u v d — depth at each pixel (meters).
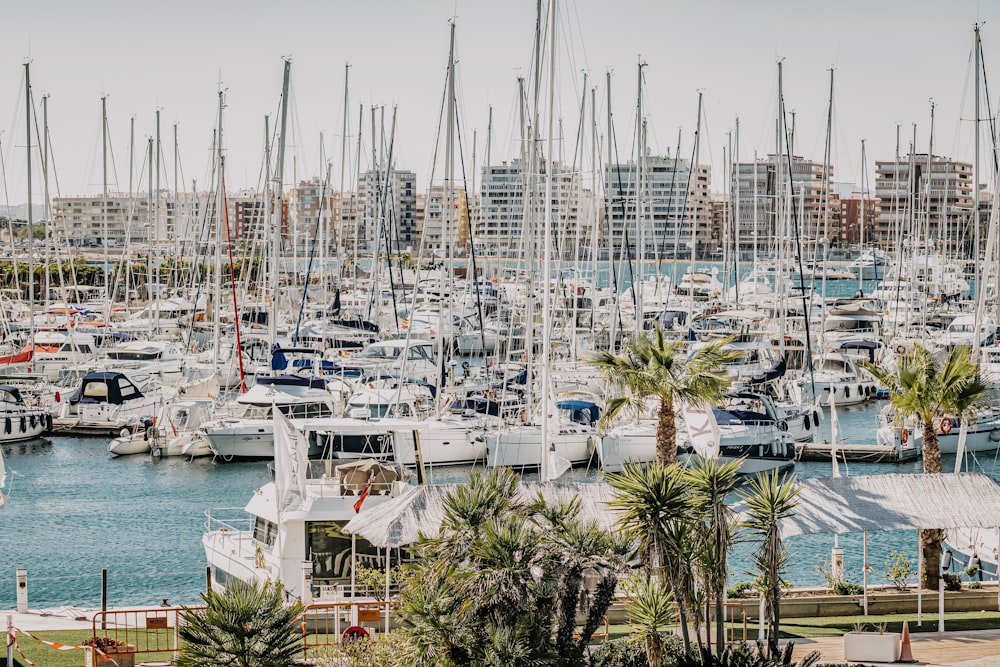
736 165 105.44
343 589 33.19
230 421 63.44
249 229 104.31
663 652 25.77
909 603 32.91
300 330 85.44
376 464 35.00
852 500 31.20
